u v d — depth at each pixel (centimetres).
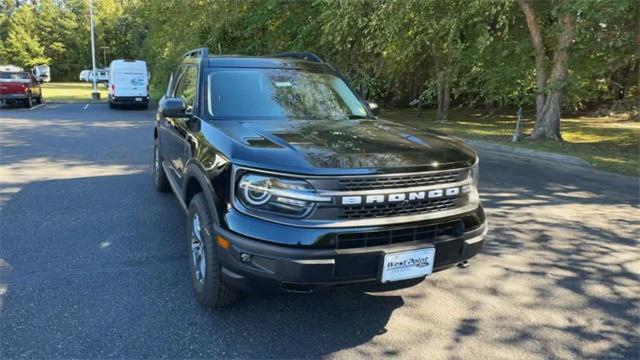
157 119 677
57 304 367
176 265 444
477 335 345
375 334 341
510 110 2916
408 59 1995
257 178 301
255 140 333
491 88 1709
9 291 386
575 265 484
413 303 390
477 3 1312
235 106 424
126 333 330
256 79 455
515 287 428
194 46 2191
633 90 2347
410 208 314
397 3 1437
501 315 376
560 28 1363
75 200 658
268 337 331
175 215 596
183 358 304
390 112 2898
